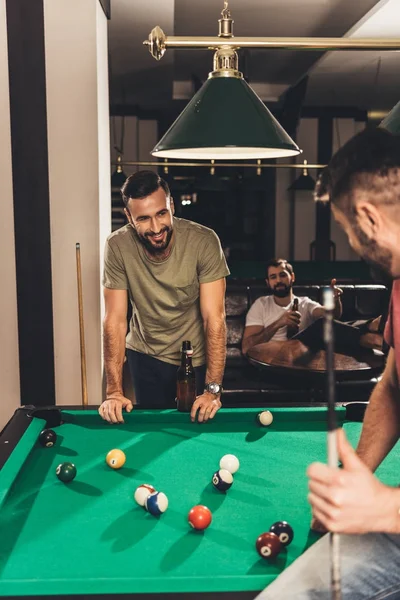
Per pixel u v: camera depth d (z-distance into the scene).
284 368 3.50
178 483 1.70
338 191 1.13
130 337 3.02
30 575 1.22
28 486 1.68
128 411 2.27
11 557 1.30
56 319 3.60
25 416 2.18
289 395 4.30
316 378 3.50
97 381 3.62
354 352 3.87
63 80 3.48
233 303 4.84
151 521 1.47
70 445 2.02
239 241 10.12
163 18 5.08
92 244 3.56
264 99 8.95
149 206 2.36
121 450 1.93
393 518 0.99
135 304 2.79
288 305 4.48
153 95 8.80
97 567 1.25
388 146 1.09
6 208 3.49
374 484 0.99
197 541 1.37
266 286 4.92
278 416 2.22
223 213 10.05
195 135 1.84
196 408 2.22
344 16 5.74
